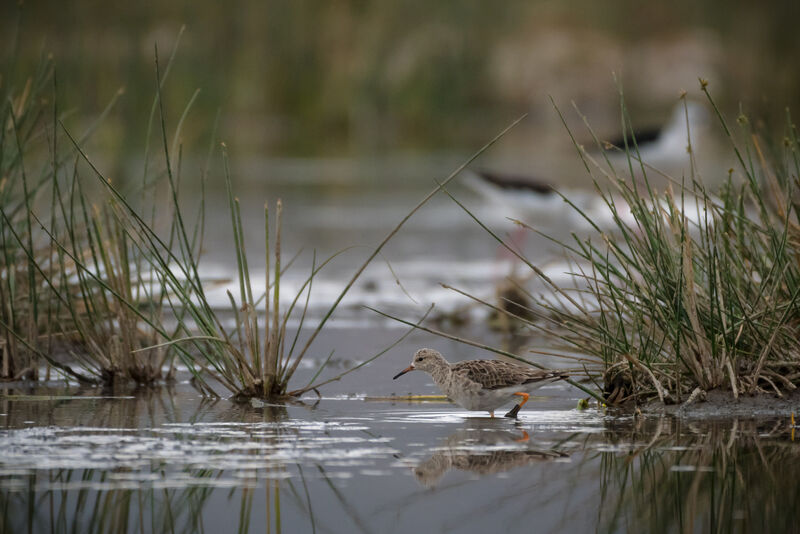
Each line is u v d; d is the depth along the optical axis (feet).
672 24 188.55
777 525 22.95
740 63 175.83
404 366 44.42
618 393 35.58
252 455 28.14
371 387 39.65
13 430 30.89
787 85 161.07
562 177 111.55
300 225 92.53
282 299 61.05
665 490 25.27
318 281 67.56
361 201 109.60
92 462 27.30
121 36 131.03
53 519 23.20
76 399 36.47
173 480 25.84
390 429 31.71
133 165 109.91
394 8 179.11
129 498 24.59
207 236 83.92
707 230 33.83
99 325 40.16
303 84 171.12
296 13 170.91
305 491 25.17
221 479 26.04
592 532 22.59
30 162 49.16
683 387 34.96
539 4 192.65
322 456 28.09
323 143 166.20
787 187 36.52
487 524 23.09
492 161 137.28
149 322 36.09
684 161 81.92
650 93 181.57
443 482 25.88
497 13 186.70
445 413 34.50
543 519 23.48
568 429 31.60
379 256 78.95
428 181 127.03
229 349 37.06
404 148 162.09
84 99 121.08
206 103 143.54
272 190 116.26
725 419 32.55
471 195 117.29
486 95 184.44
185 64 142.72
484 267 74.08
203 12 156.66
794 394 33.86
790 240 37.24
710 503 24.39
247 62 163.73
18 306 42.19
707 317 35.19
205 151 142.82
